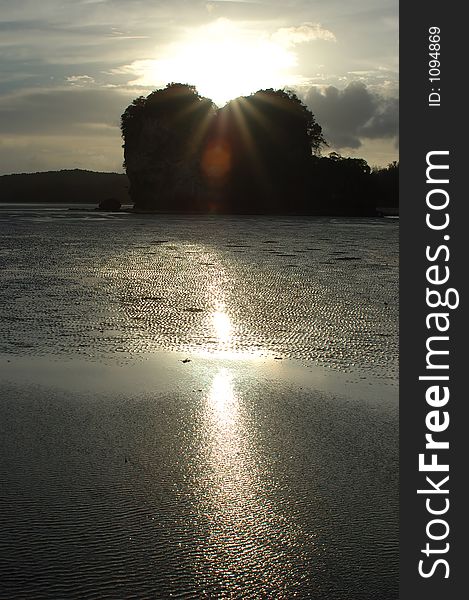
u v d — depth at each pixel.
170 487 7.05
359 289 21.38
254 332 14.55
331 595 5.34
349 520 6.43
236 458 7.84
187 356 12.50
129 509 6.55
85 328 14.76
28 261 29.61
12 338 13.70
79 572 5.49
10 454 7.84
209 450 8.06
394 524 6.38
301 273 25.86
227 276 24.55
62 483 7.08
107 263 29.08
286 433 8.63
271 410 9.50
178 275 24.72
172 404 9.73
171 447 8.14
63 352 12.66
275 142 137.62
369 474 7.44
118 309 17.12
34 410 9.39
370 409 9.53
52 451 7.95
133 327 14.95
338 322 15.69
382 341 13.74
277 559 5.78
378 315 16.61
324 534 6.18
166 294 19.86
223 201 141.12
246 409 9.54
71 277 23.91
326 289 21.31
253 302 18.48
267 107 138.75
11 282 22.38
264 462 7.73
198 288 21.23
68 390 10.31
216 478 7.29
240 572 5.59
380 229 66.06
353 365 11.88
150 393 10.22
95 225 68.62
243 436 8.52
